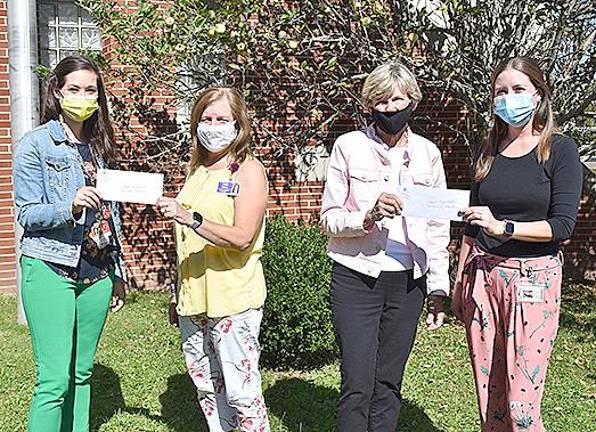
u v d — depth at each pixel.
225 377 3.61
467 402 5.19
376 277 3.51
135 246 8.75
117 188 3.28
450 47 7.42
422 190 3.29
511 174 3.35
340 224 3.47
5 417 4.64
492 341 3.49
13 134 6.64
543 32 7.21
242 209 3.47
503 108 3.30
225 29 6.85
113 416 4.67
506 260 3.38
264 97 8.30
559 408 5.07
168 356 6.07
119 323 7.18
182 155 8.09
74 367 3.79
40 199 3.41
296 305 5.59
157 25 7.13
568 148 3.27
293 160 8.96
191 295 3.62
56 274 3.44
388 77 3.43
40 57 8.66
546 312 3.33
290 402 5.07
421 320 7.43
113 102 8.10
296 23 7.39
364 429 3.58
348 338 3.54
